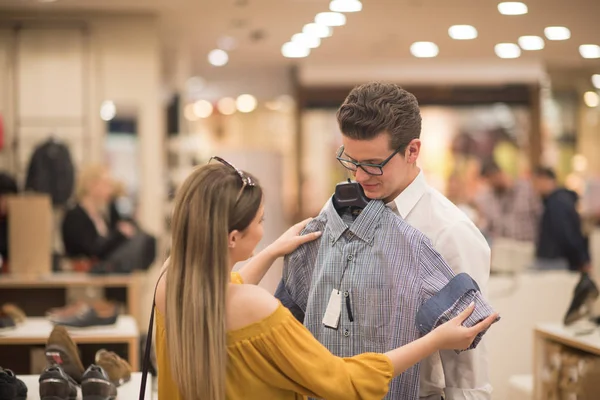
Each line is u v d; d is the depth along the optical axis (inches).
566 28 346.6
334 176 496.7
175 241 72.9
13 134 321.4
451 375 83.4
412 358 74.1
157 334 77.5
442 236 85.7
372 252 84.2
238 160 449.1
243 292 73.0
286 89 506.9
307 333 72.6
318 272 86.9
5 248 216.4
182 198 73.0
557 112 498.6
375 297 83.2
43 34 322.3
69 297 205.0
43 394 93.1
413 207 87.0
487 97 494.6
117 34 324.8
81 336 153.1
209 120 555.2
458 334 74.7
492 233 380.2
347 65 480.7
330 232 87.3
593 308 157.5
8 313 167.0
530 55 435.5
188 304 70.9
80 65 323.3
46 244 209.2
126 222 260.5
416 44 403.2
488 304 77.7
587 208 444.8
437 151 498.6
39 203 208.7
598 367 130.2
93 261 233.0
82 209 240.4
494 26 347.9
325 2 307.6
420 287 80.9
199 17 335.0
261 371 72.2
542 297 195.8
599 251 295.4
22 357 179.3
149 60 325.1
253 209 74.0
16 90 321.1
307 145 496.1
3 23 320.8
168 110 398.0
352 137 82.0
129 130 324.8
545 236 291.4
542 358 144.6
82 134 323.3
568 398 134.9
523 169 496.1
